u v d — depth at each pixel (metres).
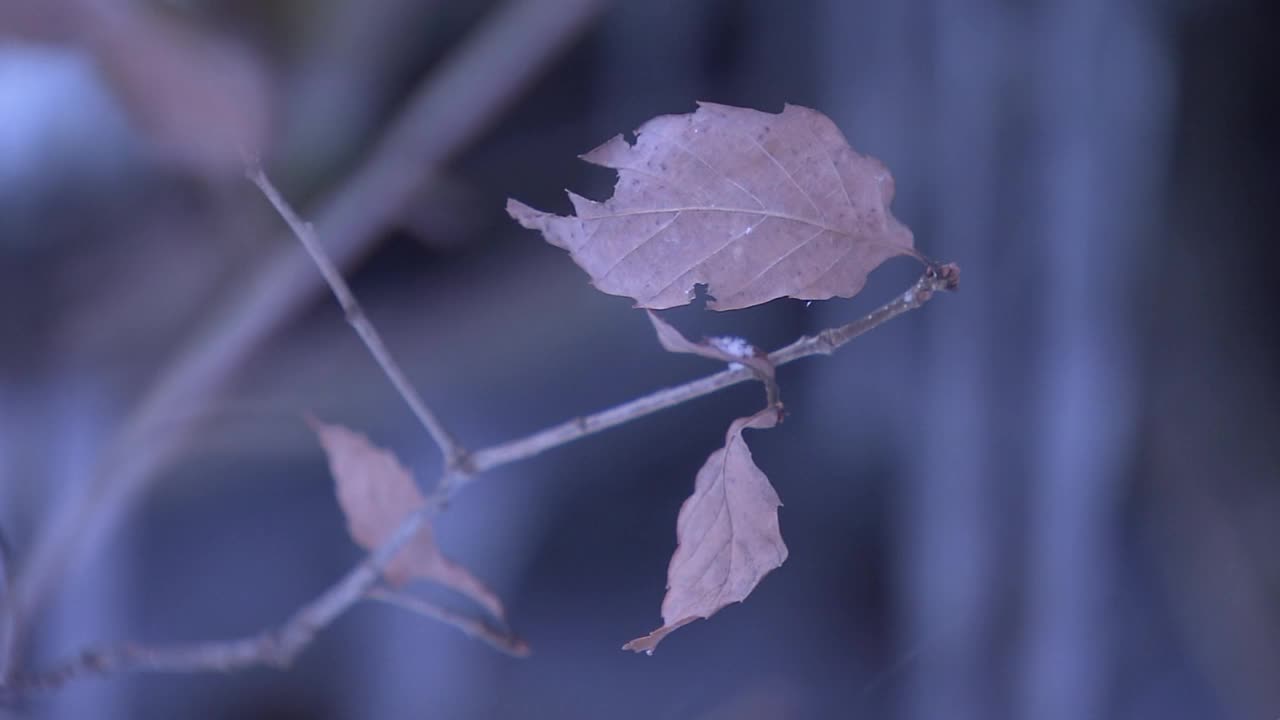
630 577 2.21
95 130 1.61
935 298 1.74
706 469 0.73
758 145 0.73
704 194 0.72
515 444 0.78
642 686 2.05
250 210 1.58
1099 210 1.66
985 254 1.69
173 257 1.69
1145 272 1.73
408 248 2.18
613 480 2.32
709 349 0.74
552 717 2.01
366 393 2.24
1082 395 1.70
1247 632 1.81
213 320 1.65
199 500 2.10
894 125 1.75
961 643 1.78
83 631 1.59
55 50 0.96
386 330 2.25
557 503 2.29
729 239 0.73
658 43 2.13
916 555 1.85
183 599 2.01
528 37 1.76
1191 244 1.78
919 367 1.84
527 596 2.19
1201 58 1.68
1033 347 1.70
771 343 2.10
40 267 1.71
